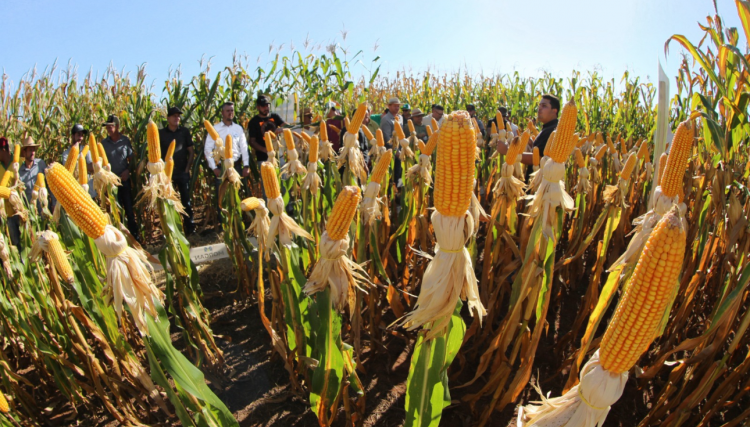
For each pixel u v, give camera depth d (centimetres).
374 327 406
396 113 893
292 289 289
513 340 425
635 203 645
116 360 309
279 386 363
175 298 515
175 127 768
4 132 801
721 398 277
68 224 286
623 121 1162
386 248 436
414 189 446
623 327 131
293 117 963
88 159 654
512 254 411
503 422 327
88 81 977
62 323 293
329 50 932
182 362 205
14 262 327
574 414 153
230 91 923
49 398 350
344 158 429
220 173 734
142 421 324
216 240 730
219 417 213
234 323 473
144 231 795
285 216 278
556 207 272
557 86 1302
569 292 541
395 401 346
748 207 331
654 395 354
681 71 413
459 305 217
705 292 425
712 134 271
